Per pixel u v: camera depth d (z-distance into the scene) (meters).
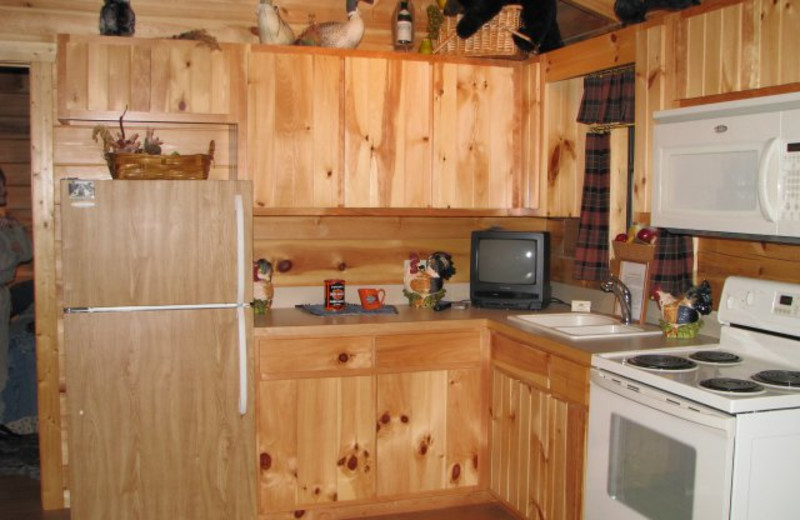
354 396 3.25
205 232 2.95
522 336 3.08
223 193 2.95
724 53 2.39
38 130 3.37
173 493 3.01
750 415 2.01
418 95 3.49
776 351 2.49
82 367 2.88
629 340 2.85
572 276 3.79
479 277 3.72
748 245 2.73
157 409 2.96
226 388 3.02
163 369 2.95
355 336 3.23
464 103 3.57
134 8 3.51
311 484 3.23
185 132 3.53
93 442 2.92
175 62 3.13
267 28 3.32
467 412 3.41
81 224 2.84
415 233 3.91
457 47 3.51
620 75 3.18
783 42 2.18
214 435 3.03
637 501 2.35
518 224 4.06
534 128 3.59
